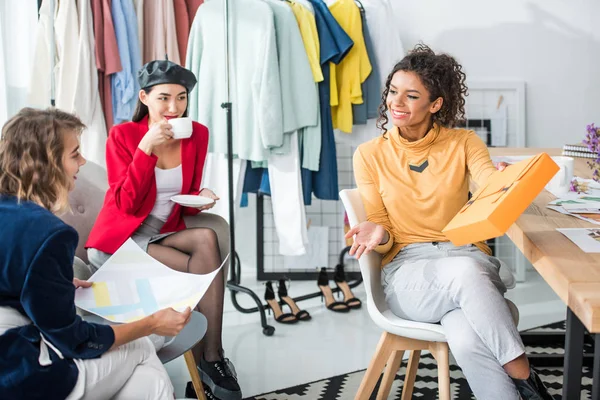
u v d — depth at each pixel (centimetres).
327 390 264
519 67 388
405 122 215
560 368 274
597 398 155
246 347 306
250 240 405
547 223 199
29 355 151
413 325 198
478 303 183
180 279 194
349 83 351
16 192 159
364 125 375
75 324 157
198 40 335
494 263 211
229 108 324
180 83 259
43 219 153
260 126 330
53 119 162
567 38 386
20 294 152
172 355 189
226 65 321
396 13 383
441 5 382
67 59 338
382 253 220
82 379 158
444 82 214
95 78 339
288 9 333
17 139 159
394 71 219
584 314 141
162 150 261
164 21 349
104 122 348
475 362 183
